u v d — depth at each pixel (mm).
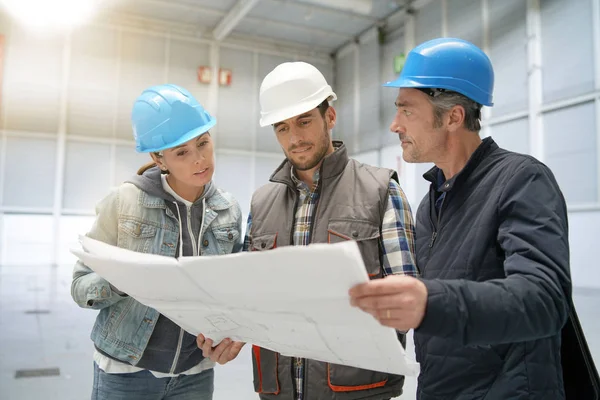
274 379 1159
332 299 590
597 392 825
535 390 765
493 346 809
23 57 8766
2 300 5234
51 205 8922
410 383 2699
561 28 5953
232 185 10234
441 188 933
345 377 1079
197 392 1201
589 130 5605
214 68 10133
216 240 1228
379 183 1159
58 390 2578
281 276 575
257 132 10492
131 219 1135
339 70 11031
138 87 9578
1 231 8602
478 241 829
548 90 6125
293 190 1222
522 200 766
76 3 8242
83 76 9172
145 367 1116
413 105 923
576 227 5691
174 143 1080
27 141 8797
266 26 9961
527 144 6398
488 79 922
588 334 3525
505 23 6770
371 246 1106
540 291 644
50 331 3887
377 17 9492
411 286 573
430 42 938
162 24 9742
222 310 736
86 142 9188
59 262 8906
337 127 11023
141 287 785
